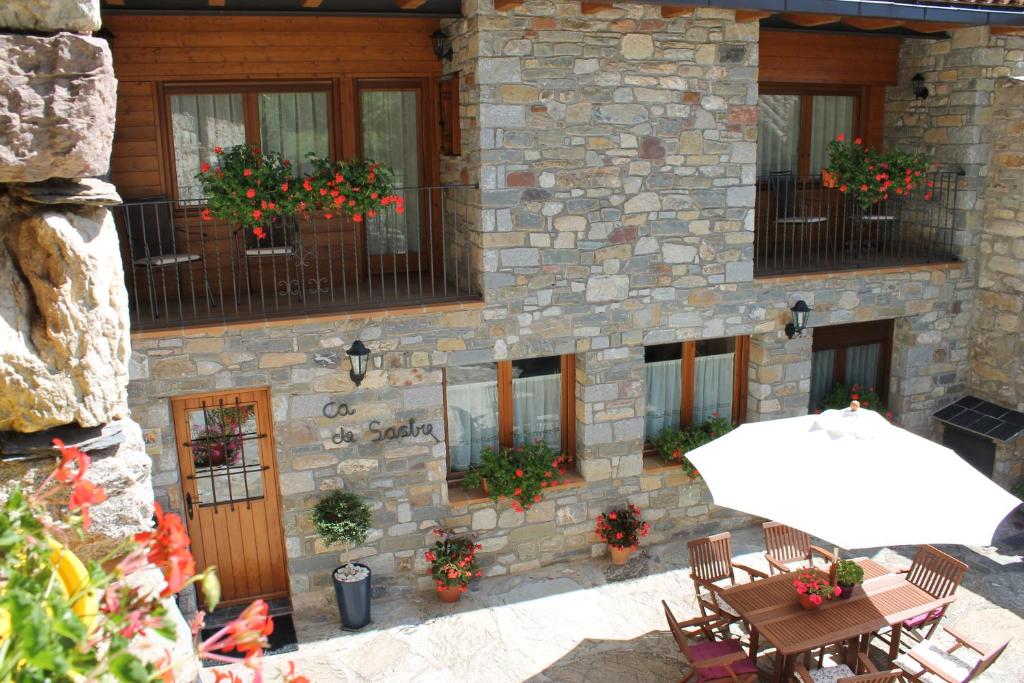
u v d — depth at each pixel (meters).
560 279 7.70
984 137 9.08
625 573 8.31
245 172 6.77
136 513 2.21
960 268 9.31
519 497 7.99
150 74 7.54
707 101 7.77
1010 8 8.08
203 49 7.60
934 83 9.39
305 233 8.48
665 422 8.84
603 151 7.55
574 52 7.28
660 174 7.79
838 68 9.54
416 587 7.98
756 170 8.94
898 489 5.89
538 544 8.34
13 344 1.97
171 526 1.70
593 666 6.98
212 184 6.90
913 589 6.68
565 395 8.40
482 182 7.27
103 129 1.98
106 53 1.95
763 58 9.20
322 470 7.43
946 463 6.15
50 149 1.90
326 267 8.58
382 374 7.39
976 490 5.95
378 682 6.81
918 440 6.37
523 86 7.20
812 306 8.72
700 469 6.52
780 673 6.23
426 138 8.57
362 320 7.22
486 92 7.11
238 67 7.72
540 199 7.46
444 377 7.98
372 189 7.13
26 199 1.98
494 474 7.91
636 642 7.29
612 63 7.41
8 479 2.06
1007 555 8.55
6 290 1.99
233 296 8.09
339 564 7.69
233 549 7.66
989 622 7.48
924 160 8.96
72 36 1.88
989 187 9.20
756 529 9.08
